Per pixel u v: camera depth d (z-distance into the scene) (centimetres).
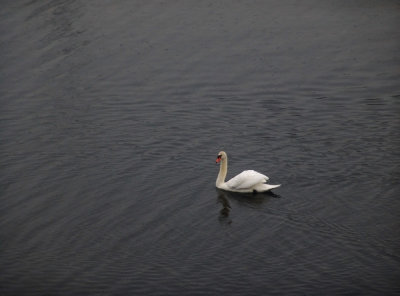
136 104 3431
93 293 1969
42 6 4781
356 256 2095
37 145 3025
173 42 4150
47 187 2644
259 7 4675
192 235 2275
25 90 3616
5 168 2816
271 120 3198
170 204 2500
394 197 2455
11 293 1981
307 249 2150
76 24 4462
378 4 4606
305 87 3547
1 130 3191
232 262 2100
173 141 3025
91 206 2491
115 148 2973
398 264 2044
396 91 3450
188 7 4722
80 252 2194
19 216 2433
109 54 4019
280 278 2002
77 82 3694
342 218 2334
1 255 2189
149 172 2750
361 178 2616
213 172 2753
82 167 2803
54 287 2006
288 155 2848
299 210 2417
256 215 2398
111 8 4734
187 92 3544
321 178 2639
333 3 4688
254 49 4019
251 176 2570
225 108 3350
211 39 4169
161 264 2106
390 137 2959
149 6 4759
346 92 3466
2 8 4762
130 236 2280
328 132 3047
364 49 3950
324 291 1928
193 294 1944
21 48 4112
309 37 4138
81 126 3209
